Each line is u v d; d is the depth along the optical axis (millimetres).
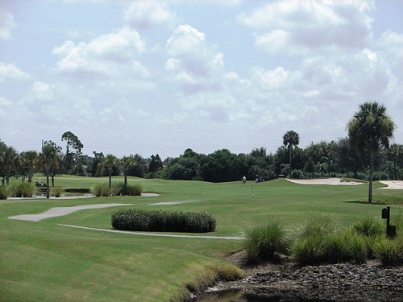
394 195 59781
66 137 182375
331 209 44406
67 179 114000
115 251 23484
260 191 74688
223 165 138625
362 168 149375
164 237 30500
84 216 42312
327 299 21906
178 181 107625
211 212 43812
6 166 92438
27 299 16172
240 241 29125
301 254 26891
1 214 43312
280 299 21844
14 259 19672
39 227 29922
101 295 18172
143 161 154375
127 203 54531
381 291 23219
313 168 144625
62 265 20328
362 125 56219
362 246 27422
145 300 18922
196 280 23047
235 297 22047
